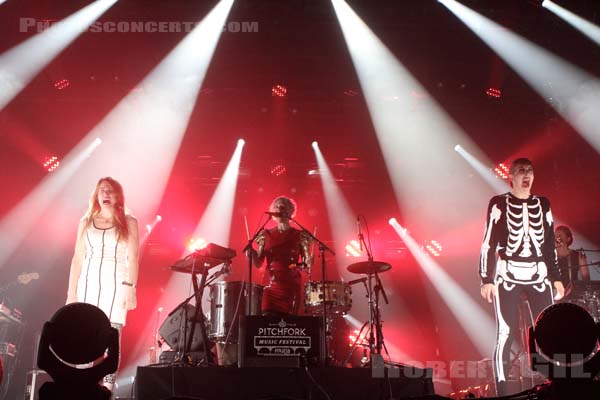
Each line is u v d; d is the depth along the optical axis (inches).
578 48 555.8
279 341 231.6
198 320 293.0
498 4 551.5
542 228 266.5
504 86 601.6
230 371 223.9
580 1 528.4
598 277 515.2
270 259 309.6
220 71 601.6
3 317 464.1
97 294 237.8
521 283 260.8
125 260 248.1
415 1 558.3
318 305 318.3
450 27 570.6
